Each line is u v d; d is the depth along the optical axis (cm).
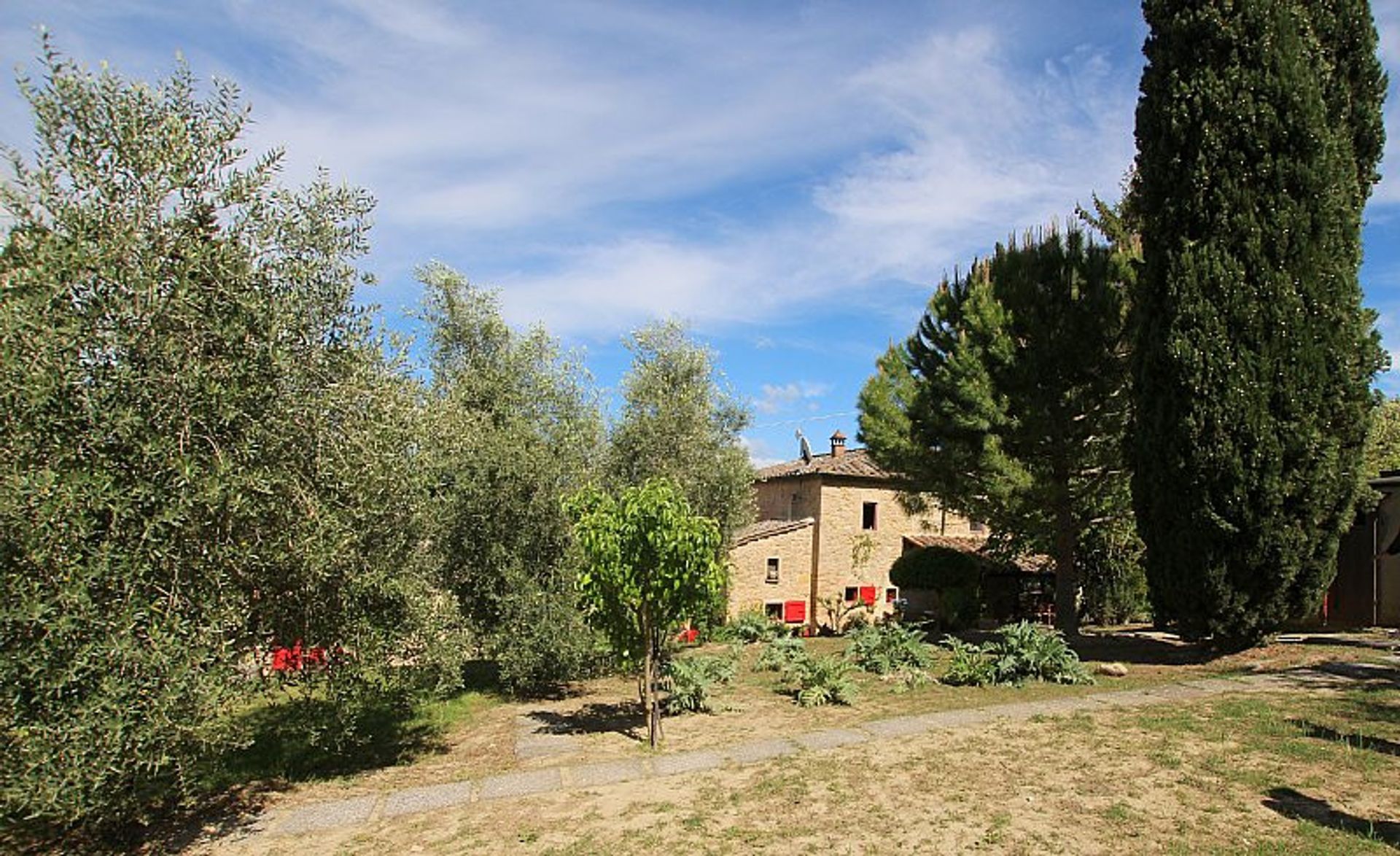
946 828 514
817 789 602
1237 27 1051
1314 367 992
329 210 675
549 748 774
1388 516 1386
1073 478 1413
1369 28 1089
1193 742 675
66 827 553
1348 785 558
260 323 588
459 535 1008
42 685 470
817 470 2491
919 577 1941
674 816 561
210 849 544
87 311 529
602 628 823
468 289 1573
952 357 1386
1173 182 1096
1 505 464
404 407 705
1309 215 1009
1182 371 1041
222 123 609
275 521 598
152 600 525
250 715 939
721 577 792
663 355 1789
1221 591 1034
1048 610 2314
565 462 1085
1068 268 1380
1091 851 469
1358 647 1126
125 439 517
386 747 812
